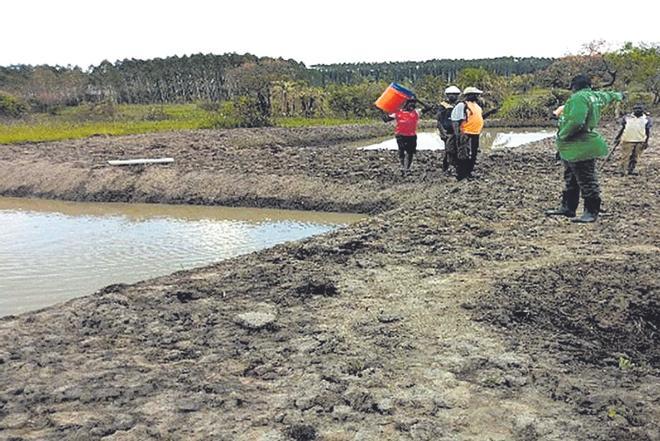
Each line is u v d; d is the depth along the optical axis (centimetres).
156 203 1534
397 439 390
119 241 1138
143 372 484
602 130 2872
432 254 782
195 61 6775
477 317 574
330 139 3156
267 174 1562
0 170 1778
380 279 693
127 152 2077
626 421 404
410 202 1245
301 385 459
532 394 442
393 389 450
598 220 927
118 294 661
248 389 456
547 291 624
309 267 745
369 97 4597
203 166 1689
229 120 3519
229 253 1042
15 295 838
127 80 6531
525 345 519
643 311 581
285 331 558
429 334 543
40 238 1169
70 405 437
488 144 2870
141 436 397
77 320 593
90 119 4306
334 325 569
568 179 933
